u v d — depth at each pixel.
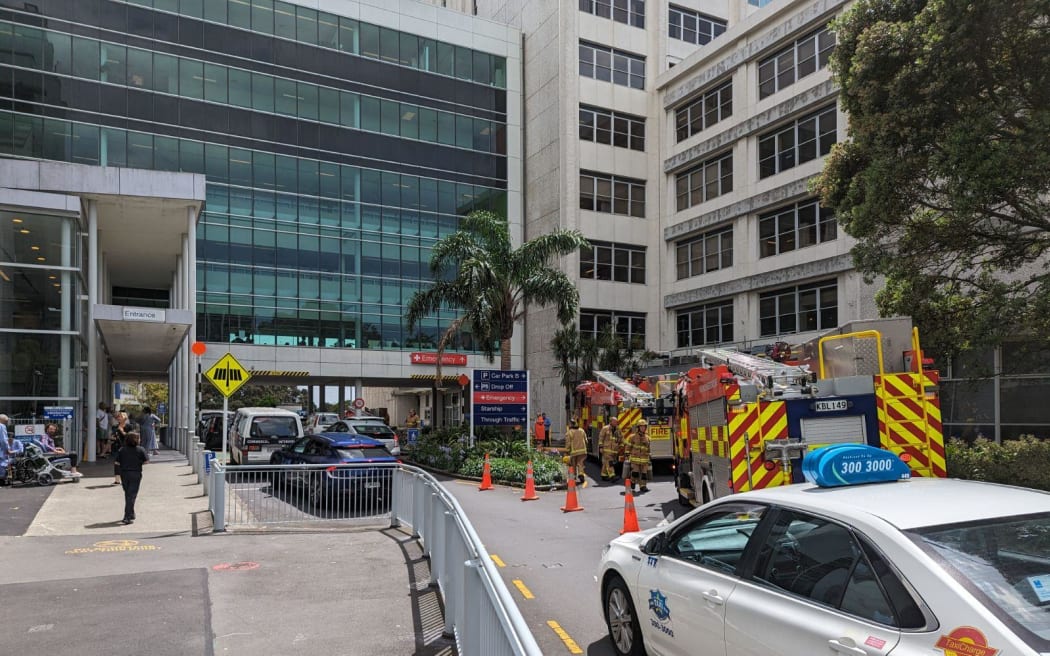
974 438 18.84
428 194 42.22
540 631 6.68
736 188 36.25
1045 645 2.82
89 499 15.22
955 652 2.96
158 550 10.33
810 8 32.12
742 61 35.81
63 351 21.19
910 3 13.49
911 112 12.54
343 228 39.69
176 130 35.88
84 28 34.09
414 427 35.53
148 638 6.42
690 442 12.70
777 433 9.41
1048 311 12.54
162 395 74.56
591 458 25.73
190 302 25.61
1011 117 11.97
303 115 39.22
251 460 20.66
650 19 44.22
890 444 9.43
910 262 13.87
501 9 49.34
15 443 18.11
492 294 26.02
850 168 14.73
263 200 37.78
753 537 4.36
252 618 7.08
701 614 4.52
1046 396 17.33
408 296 40.97
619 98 42.75
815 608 3.67
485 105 44.47
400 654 6.09
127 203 24.98
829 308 31.14
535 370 43.19
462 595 5.72
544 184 43.28
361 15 41.25
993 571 3.21
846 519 3.78
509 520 13.40
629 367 35.25
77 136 33.56
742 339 35.38
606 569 6.01
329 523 12.81
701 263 38.94
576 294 26.59
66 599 7.67
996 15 11.41
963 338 13.95
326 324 38.69
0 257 20.55
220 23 37.47
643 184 43.19
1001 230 13.23
